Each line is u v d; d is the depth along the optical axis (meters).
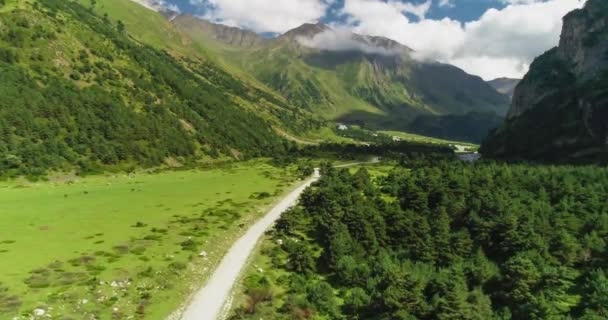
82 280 62.94
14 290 57.47
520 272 72.12
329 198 115.19
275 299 68.06
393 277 70.88
